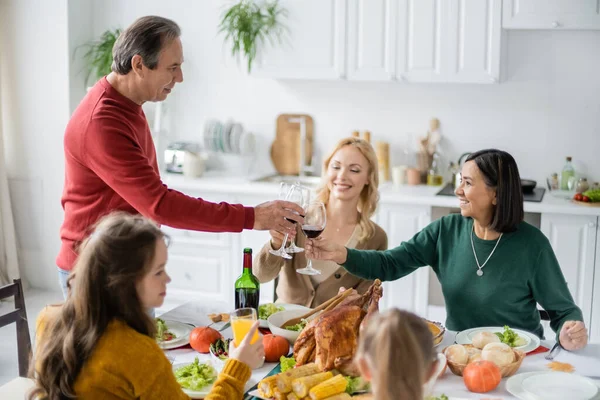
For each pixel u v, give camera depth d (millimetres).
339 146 2838
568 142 4461
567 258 4023
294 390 1781
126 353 1562
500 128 4551
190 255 4609
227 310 2539
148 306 1620
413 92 4656
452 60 4215
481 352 2059
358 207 2889
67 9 4734
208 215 2396
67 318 1606
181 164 4871
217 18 4895
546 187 4520
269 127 4945
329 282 2732
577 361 2119
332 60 4398
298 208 2365
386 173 4680
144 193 2375
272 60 4504
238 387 1696
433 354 1381
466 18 4164
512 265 2494
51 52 4801
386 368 1304
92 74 4961
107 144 2373
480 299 2521
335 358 1866
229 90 4980
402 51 4277
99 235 1581
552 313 2514
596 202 4074
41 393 1632
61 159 4871
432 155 4629
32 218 5004
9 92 4922
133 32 2396
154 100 2531
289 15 4430
